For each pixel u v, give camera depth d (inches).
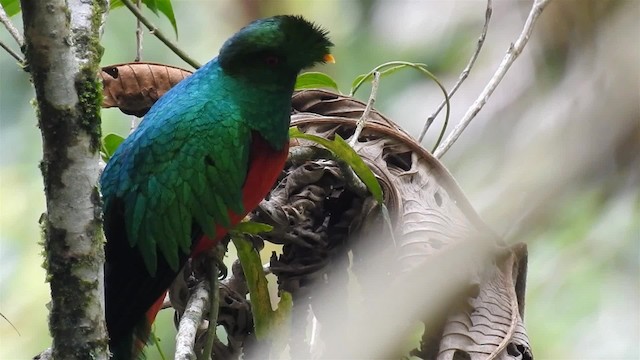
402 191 311.6
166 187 282.7
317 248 307.1
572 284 512.4
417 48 668.7
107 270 288.0
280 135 298.7
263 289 284.0
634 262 505.7
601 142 466.3
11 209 592.4
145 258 285.0
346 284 305.0
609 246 502.3
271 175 299.4
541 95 522.9
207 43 711.7
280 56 297.3
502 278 298.8
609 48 500.1
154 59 648.4
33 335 547.8
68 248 212.1
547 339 507.2
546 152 464.1
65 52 202.4
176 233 282.5
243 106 293.3
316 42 301.9
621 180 465.4
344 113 336.8
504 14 650.2
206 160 284.8
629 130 460.4
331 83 358.6
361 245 305.3
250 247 284.0
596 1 518.0
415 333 314.8
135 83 331.6
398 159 327.0
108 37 618.2
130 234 285.3
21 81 625.6
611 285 511.5
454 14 666.2
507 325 281.9
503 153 514.3
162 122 288.5
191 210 282.8
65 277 213.2
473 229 313.3
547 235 498.3
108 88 328.5
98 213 213.6
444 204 317.1
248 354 297.3
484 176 510.0
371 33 689.6
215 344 294.5
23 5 196.4
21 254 573.0
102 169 311.6
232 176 286.7
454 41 658.8
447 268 285.4
